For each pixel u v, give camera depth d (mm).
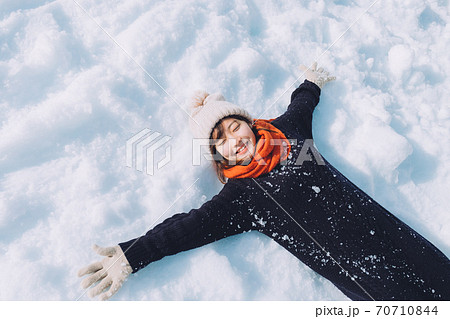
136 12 1965
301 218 1442
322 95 1929
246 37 2012
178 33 1904
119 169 1629
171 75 1851
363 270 1370
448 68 2158
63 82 1750
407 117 1960
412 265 1350
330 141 1837
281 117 1712
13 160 1583
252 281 1483
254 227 1513
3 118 1646
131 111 1724
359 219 1408
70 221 1508
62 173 1590
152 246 1380
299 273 1521
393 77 2076
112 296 1393
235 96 1875
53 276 1419
